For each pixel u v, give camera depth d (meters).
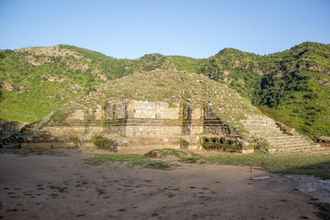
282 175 15.04
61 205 10.30
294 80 54.03
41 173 15.62
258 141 25.48
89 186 12.90
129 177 14.77
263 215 9.28
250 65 64.94
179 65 67.75
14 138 26.48
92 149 26.09
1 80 52.88
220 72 63.94
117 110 28.00
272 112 38.97
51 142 26.67
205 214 9.41
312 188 12.37
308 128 37.19
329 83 51.28
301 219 8.98
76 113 28.36
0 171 15.90
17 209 9.87
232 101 32.16
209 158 21.27
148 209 9.91
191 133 27.95
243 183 13.39
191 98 29.77
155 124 27.61
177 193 11.77
